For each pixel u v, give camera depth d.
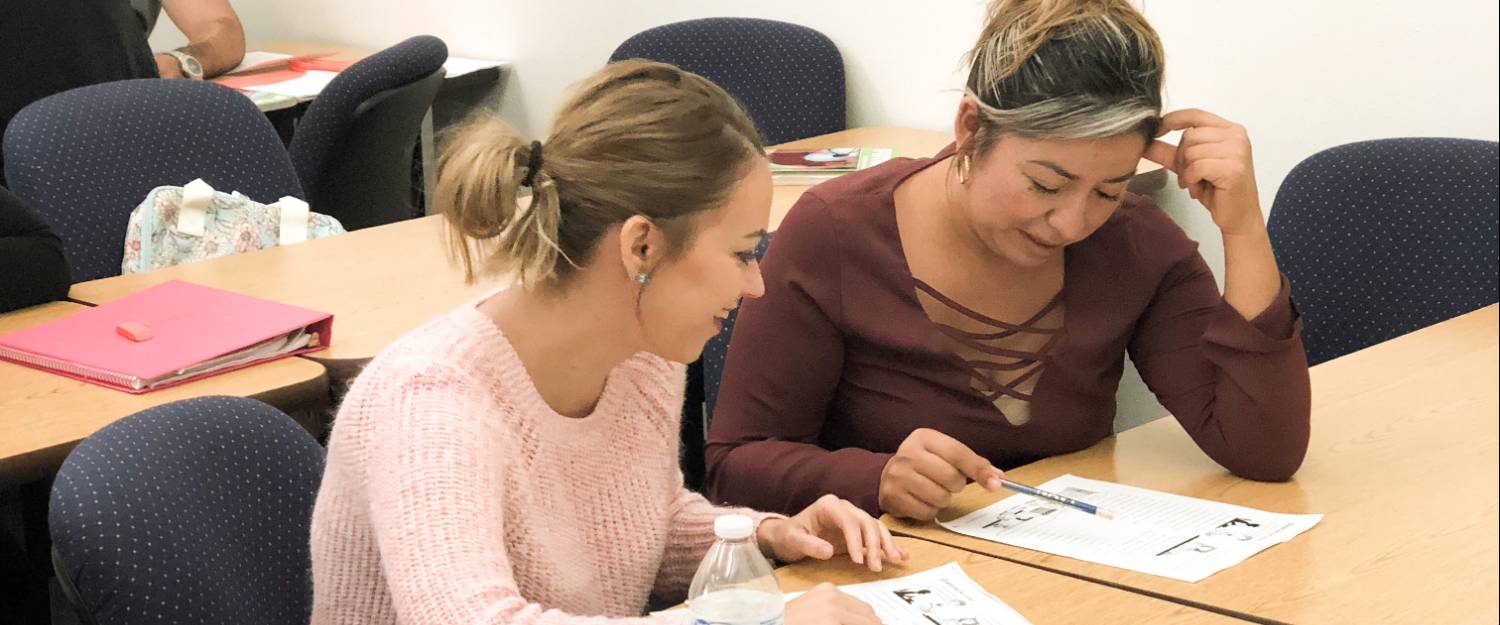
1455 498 1.55
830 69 3.49
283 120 3.98
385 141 3.44
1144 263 1.72
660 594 1.49
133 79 2.94
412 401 1.15
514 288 1.25
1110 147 1.48
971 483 1.65
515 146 1.18
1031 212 1.52
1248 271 1.62
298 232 2.76
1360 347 2.39
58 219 2.65
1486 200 2.31
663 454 1.40
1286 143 2.94
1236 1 2.93
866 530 1.40
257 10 4.89
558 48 4.15
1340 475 1.63
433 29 4.43
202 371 1.93
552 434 1.25
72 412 1.81
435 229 2.72
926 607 1.31
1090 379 1.72
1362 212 2.37
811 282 1.69
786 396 1.70
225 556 1.32
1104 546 1.45
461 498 1.10
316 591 1.20
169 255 2.64
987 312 1.70
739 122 1.21
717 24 3.53
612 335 1.24
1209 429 1.67
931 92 3.46
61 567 1.23
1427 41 2.72
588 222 1.18
